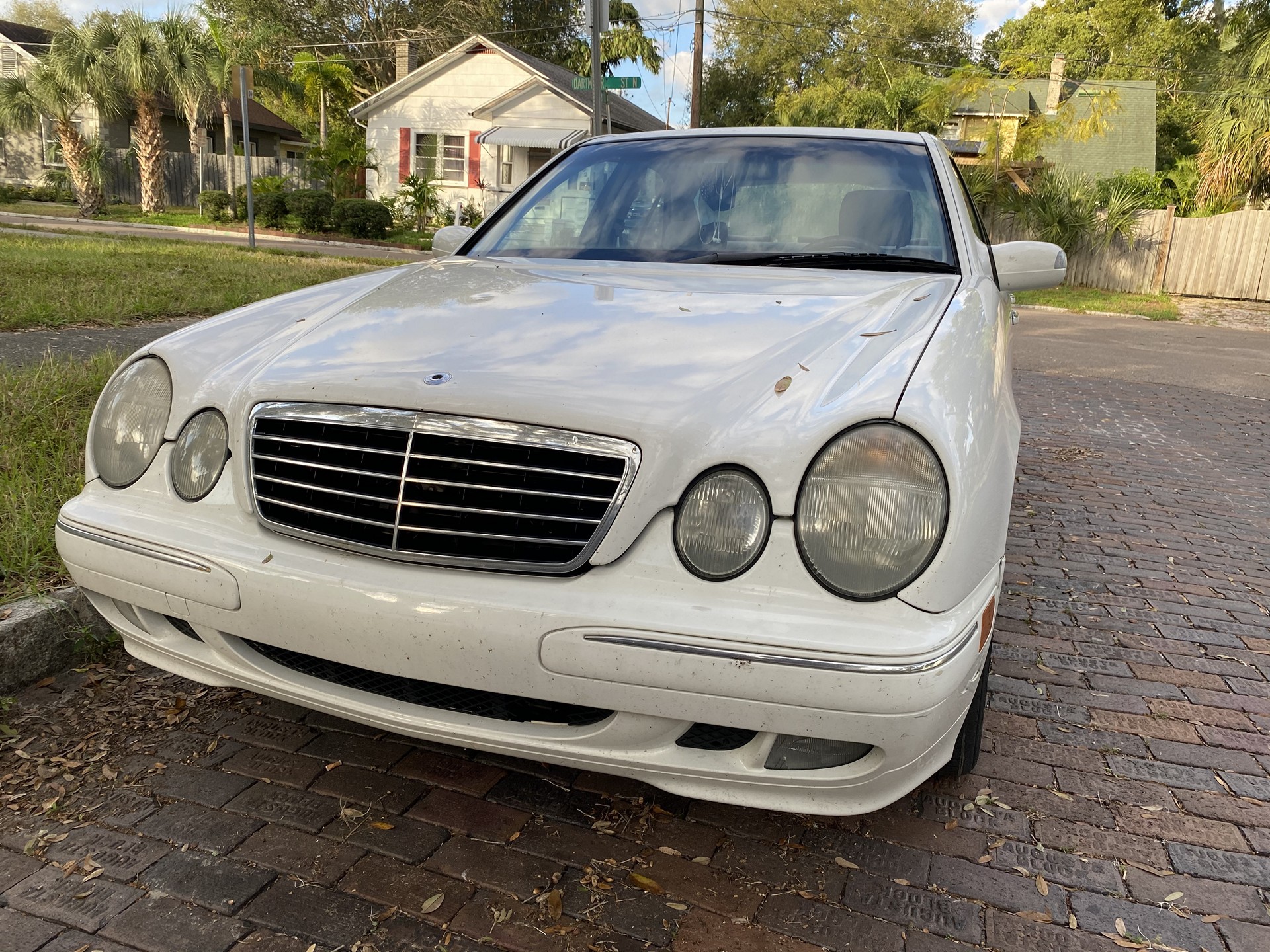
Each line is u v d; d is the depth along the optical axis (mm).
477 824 2084
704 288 2381
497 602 1659
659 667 1585
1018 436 2084
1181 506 4938
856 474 1586
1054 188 21719
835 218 2848
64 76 24453
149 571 1947
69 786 2166
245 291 8648
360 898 1846
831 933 1796
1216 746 2557
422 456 1742
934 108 27031
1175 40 37219
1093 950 1776
